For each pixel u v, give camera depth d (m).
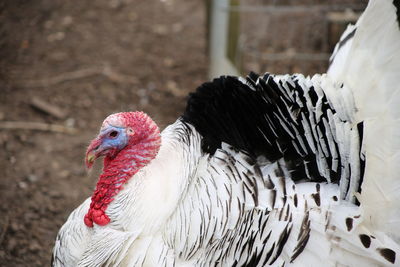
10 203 4.89
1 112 6.13
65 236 3.37
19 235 4.56
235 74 5.95
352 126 2.95
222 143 3.10
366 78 2.99
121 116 3.12
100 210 3.15
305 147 3.01
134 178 3.12
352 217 2.94
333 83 3.05
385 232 3.00
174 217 3.02
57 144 5.70
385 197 2.94
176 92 6.57
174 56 7.32
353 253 2.95
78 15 8.21
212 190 2.97
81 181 5.21
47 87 6.60
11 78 6.73
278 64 6.75
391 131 2.88
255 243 2.96
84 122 6.06
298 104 2.96
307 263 2.93
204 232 2.95
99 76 6.83
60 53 7.28
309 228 2.93
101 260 3.12
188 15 8.38
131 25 8.05
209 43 6.14
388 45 2.91
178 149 3.14
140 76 6.87
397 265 2.91
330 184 3.04
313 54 6.84
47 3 8.37
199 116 3.16
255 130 3.06
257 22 7.60
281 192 2.99
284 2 7.67
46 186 5.11
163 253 3.01
